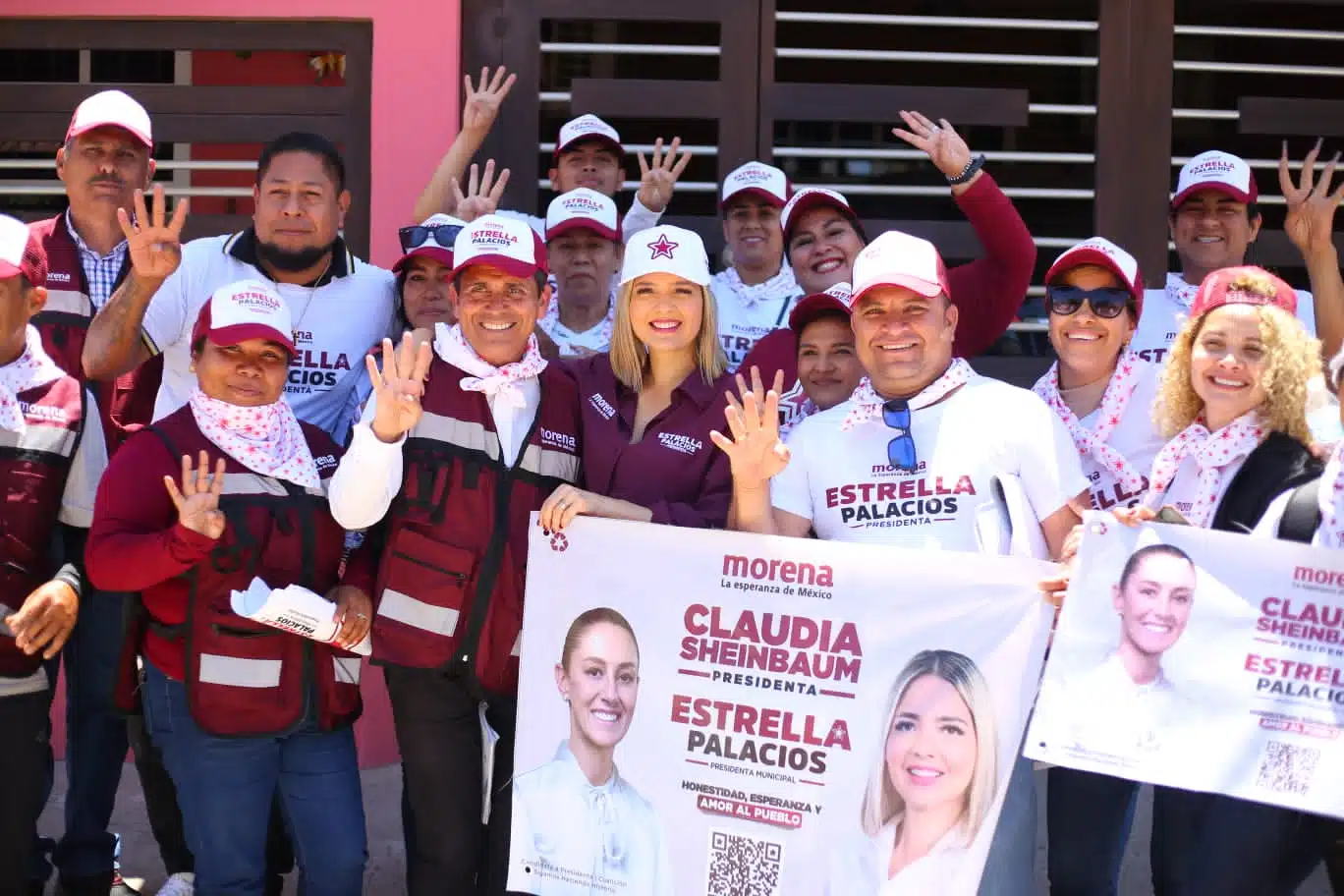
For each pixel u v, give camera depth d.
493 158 6.25
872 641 3.59
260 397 3.74
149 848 5.09
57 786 5.64
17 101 6.25
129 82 6.38
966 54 6.56
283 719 3.67
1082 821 3.73
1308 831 3.54
